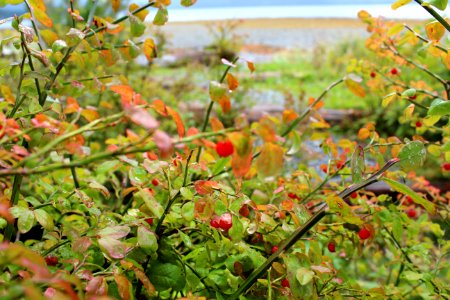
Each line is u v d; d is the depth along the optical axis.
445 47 0.57
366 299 0.51
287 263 0.45
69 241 0.48
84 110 0.42
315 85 2.40
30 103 0.49
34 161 0.46
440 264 0.66
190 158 0.49
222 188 0.49
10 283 0.39
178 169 0.49
